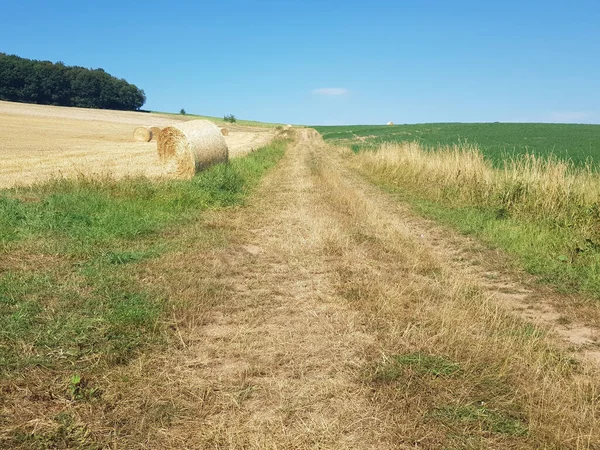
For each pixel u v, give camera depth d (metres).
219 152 15.94
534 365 3.86
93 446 2.86
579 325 5.07
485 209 11.31
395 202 12.88
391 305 5.14
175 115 102.44
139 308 4.77
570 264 7.04
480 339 4.29
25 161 19.02
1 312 4.51
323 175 17.45
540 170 11.23
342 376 3.71
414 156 17.89
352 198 12.28
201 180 12.51
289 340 4.34
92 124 54.38
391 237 8.48
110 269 5.95
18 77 87.12
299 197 12.91
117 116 78.75
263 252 7.44
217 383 3.59
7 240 6.92
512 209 10.82
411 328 4.58
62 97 93.06
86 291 5.22
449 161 15.07
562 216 9.39
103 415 3.16
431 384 3.57
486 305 5.27
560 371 3.86
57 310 4.65
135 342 4.11
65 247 6.74
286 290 5.72
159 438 2.97
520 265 7.14
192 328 4.51
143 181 11.60
